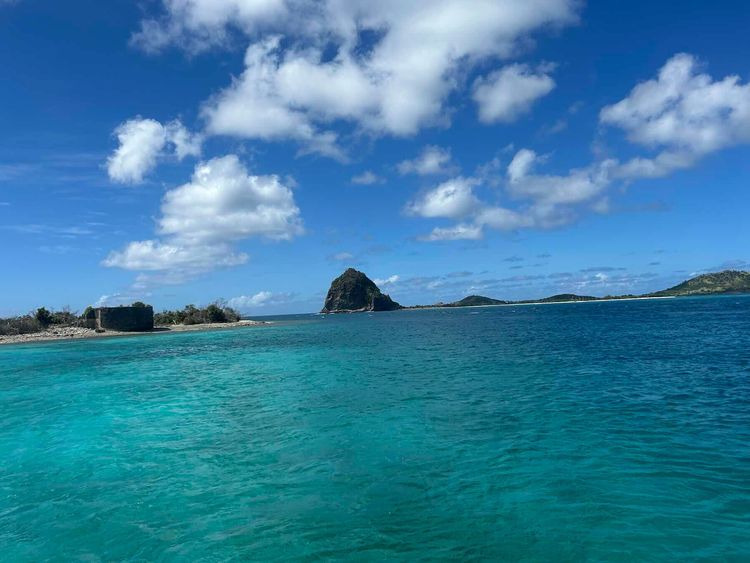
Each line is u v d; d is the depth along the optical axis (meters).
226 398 19.86
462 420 14.47
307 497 9.30
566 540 7.31
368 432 13.58
